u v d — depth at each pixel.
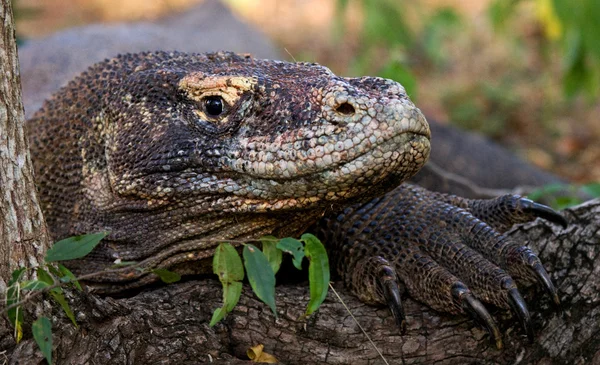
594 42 14.30
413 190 7.18
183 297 6.36
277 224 6.30
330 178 5.61
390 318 6.38
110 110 6.85
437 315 6.37
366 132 5.48
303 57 20.50
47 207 7.24
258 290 5.21
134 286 6.87
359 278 6.52
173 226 6.51
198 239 6.50
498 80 20.09
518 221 6.97
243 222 6.29
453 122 18.06
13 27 5.60
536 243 6.77
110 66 7.27
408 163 5.58
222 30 17.58
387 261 6.45
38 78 10.65
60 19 23.77
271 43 18.94
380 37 18.41
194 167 6.23
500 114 18.27
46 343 4.98
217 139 6.12
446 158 12.89
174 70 6.64
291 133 5.72
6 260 5.53
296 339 6.28
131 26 14.59
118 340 5.79
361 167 5.53
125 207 6.66
